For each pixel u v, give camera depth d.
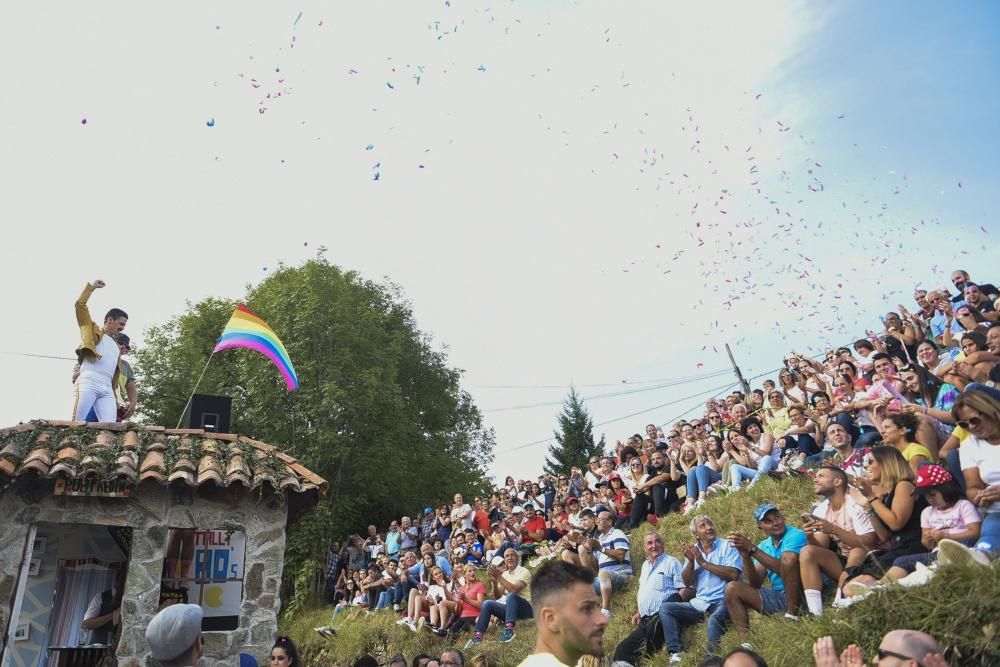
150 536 9.58
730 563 8.36
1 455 9.03
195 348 25.33
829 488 7.40
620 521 13.35
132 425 10.28
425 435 27.80
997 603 4.77
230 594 10.41
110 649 9.86
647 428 15.27
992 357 8.33
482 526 16.50
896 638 3.62
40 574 10.48
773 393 12.43
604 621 3.00
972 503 5.87
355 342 22.39
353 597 16.98
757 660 3.93
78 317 10.68
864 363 12.03
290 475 10.34
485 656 8.06
